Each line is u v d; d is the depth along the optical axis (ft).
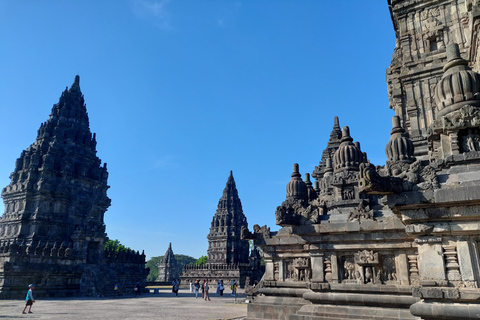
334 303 54.65
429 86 95.96
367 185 31.71
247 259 357.00
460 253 31.14
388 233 51.31
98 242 195.62
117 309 108.27
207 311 102.73
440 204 31.58
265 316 67.00
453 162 34.32
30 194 203.72
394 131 67.62
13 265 146.82
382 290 50.42
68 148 226.99
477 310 28.58
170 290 258.98
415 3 102.68
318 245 58.23
